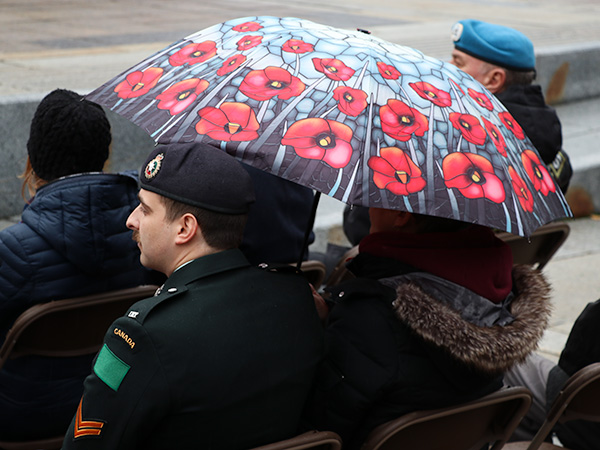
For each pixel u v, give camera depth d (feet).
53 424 13.98
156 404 8.60
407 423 10.10
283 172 8.86
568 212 11.44
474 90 11.14
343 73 9.92
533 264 20.21
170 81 10.53
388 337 10.05
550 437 16.05
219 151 9.31
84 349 14.07
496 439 11.84
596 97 51.70
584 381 11.86
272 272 9.89
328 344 10.30
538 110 19.69
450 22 65.36
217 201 9.23
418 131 9.68
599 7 83.25
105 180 13.44
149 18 59.82
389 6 74.84
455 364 10.05
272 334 9.41
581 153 39.45
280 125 9.32
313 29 10.94
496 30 21.06
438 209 9.15
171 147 9.36
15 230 13.24
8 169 27.35
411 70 10.52
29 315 13.04
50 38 49.34
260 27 11.10
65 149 13.97
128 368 8.63
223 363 8.93
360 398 10.00
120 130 28.84
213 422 8.96
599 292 28.27
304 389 9.84
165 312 8.88
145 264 9.71
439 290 10.23
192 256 9.43
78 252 13.19
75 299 13.39
